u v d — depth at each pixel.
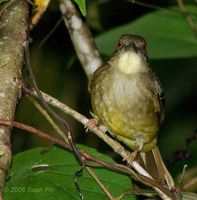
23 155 9.41
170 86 16.88
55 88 15.51
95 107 11.64
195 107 16.81
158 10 13.59
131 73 11.43
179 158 12.16
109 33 13.01
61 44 15.73
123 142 12.09
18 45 9.27
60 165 9.22
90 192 8.93
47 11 14.48
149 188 10.33
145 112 11.59
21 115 14.47
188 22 13.04
